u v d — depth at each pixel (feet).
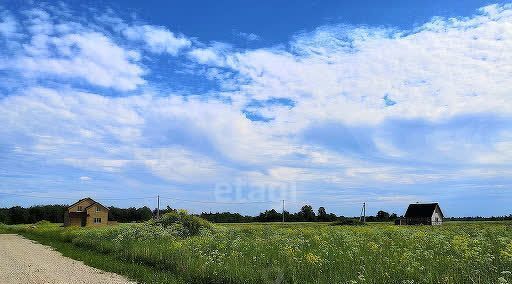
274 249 69.97
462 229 135.54
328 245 74.18
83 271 69.56
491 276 40.88
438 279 40.73
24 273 68.39
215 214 414.62
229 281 51.37
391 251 61.21
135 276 61.82
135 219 476.13
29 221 504.02
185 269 59.67
